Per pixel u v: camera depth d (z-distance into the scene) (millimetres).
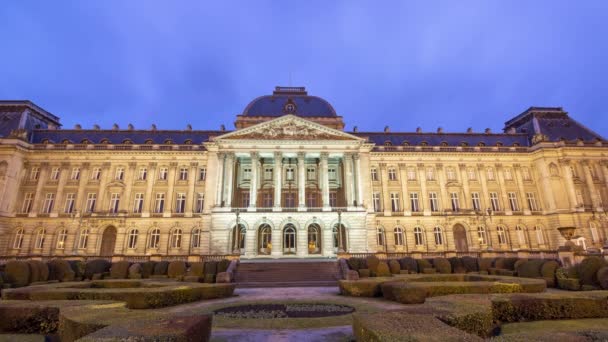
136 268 31125
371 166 58281
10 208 51281
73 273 29531
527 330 11547
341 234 49281
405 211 55688
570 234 30281
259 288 28578
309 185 56031
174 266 30719
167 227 53281
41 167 54531
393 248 53844
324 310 16906
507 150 59031
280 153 52188
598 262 21688
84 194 53844
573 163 56625
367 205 51469
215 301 20203
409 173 58344
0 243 49406
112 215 52719
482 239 54875
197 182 55906
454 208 56625
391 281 21328
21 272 24828
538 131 61469
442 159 58906
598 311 13289
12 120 57594
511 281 19750
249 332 12227
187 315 9320
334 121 58438
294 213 48938
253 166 51344
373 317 8797
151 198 54531
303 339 11258
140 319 8750
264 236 51344
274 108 60469
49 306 11789
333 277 33156
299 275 33750
